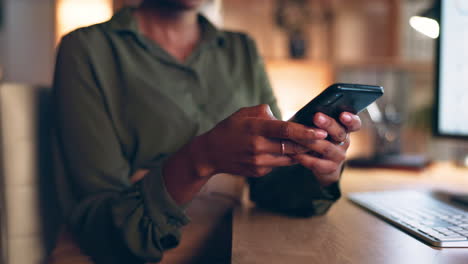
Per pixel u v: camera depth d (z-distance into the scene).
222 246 0.61
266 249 0.46
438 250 0.45
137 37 0.76
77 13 2.41
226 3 2.68
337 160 0.52
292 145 0.47
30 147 0.84
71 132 0.67
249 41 0.94
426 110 2.53
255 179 0.70
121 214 0.57
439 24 0.85
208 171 0.51
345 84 0.44
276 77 2.68
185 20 0.85
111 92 0.72
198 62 0.82
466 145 1.44
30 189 0.84
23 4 2.81
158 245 0.54
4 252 0.80
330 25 2.82
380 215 0.61
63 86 0.70
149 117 0.73
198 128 0.77
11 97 0.81
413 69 2.57
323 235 0.52
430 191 0.83
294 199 0.63
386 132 1.35
